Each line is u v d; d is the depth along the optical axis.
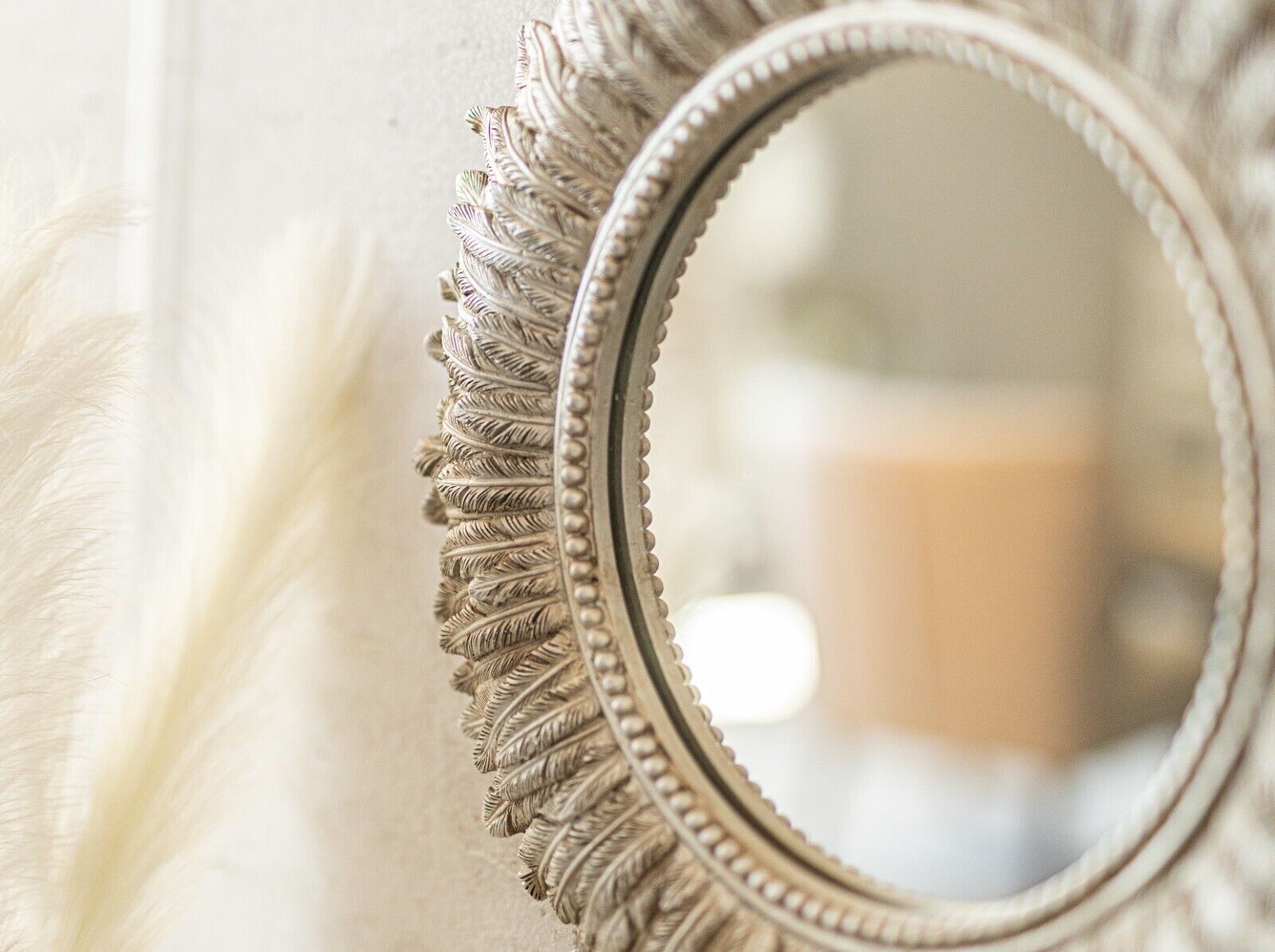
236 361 0.67
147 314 0.71
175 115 0.75
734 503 0.45
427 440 0.54
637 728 0.47
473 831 0.62
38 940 0.62
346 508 0.66
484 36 0.59
